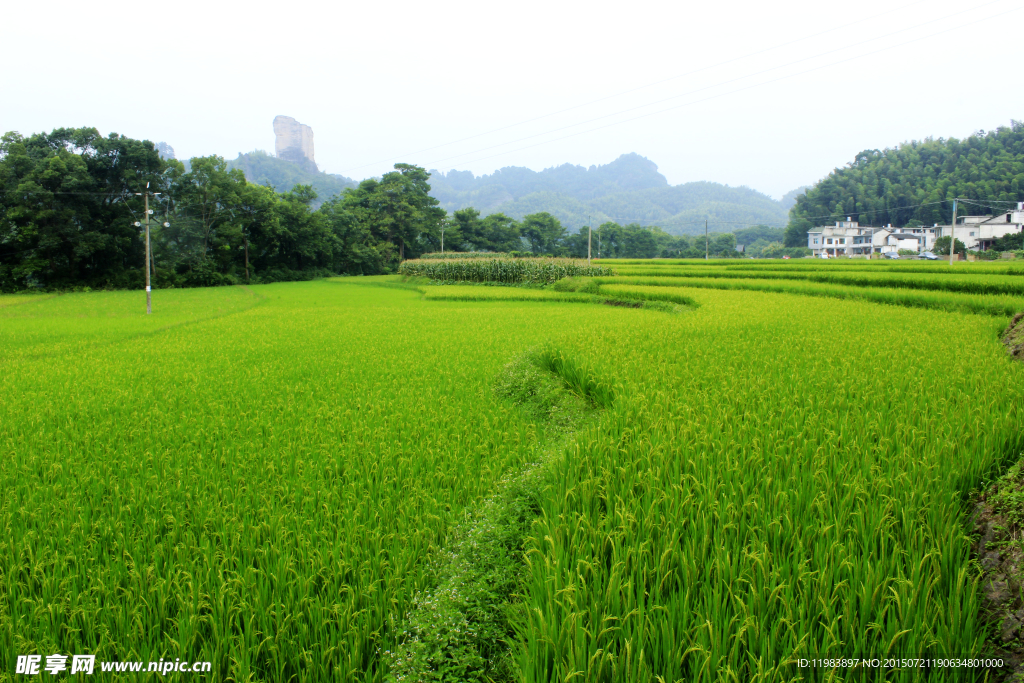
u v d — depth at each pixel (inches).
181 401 327.6
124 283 1870.1
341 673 119.8
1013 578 119.1
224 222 2198.6
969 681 105.0
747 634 114.9
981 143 4768.7
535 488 189.2
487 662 125.7
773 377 304.2
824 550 137.3
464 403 315.0
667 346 413.1
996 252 2603.3
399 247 3390.7
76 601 139.9
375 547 159.8
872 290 893.2
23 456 234.8
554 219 4370.1
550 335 569.6
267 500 192.9
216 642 127.9
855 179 5113.2
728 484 171.6
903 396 254.7
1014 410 216.7
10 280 1651.1
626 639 113.6
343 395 338.0
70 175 1625.2
